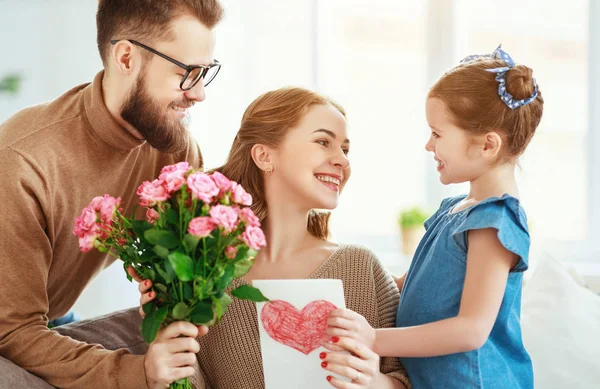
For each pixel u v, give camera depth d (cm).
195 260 121
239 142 156
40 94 307
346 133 151
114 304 288
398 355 131
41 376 143
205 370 152
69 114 158
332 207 149
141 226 124
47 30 305
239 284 149
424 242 151
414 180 305
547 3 288
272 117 150
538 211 287
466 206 144
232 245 121
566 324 192
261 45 309
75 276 174
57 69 306
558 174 287
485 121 138
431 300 140
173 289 122
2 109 306
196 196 116
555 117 288
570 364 185
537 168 288
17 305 145
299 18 308
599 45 284
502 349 142
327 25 310
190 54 152
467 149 141
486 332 129
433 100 144
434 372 140
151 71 152
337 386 128
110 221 126
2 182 145
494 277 131
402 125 306
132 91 152
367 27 308
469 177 143
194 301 122
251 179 154
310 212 160
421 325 131
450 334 128
